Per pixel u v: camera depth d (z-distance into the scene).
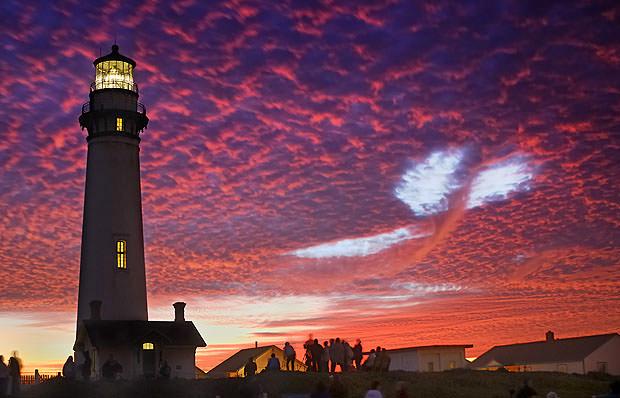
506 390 44.22
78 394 42.75
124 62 64.56
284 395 39.94
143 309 61.44
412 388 42.41
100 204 61.78
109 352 55.06
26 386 45.06
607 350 77.25
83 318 60.41
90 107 63.31
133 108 63.69
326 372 45.78
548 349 81.00
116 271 60.66
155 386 44.28
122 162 62.72
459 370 49.84
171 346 56.78
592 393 46.41
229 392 43.25
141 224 63.16
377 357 46.09
